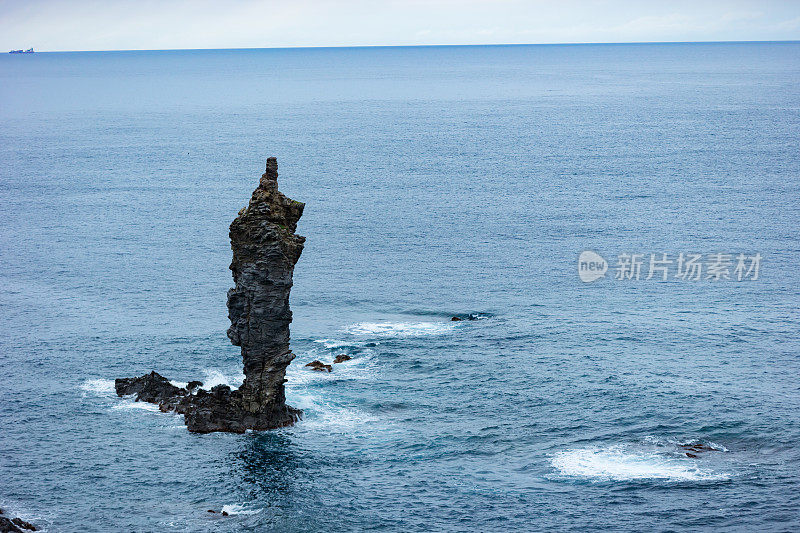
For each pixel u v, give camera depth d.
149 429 79.12
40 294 125.38
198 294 125.69
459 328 110.06
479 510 64.31
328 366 95.19
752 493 65.19
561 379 90.88
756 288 126.94
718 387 87.31
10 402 85.56
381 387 89.88
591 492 66.50
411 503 65.56
